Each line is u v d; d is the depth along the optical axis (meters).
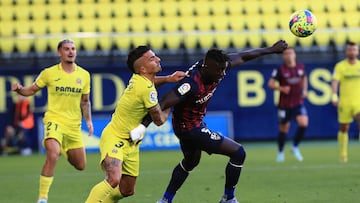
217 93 73.00
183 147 31.53
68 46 34.94
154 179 45.75
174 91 29.17
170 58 74.94
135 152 29.23
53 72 34.84
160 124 28.92
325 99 74.50
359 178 44.12
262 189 39.75
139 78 28.17
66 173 50.34
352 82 55.34
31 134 70.94
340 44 77.25
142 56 28.19
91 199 28.16
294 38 77.56
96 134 69.31
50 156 33.16
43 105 70.94
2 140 70.50
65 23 80.00
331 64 74.94
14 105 70.12
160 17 81.06
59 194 39.19
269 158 59.28
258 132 73.56
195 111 30.34
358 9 83.69
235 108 73.31
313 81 74.56
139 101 28.09
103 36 75.88
